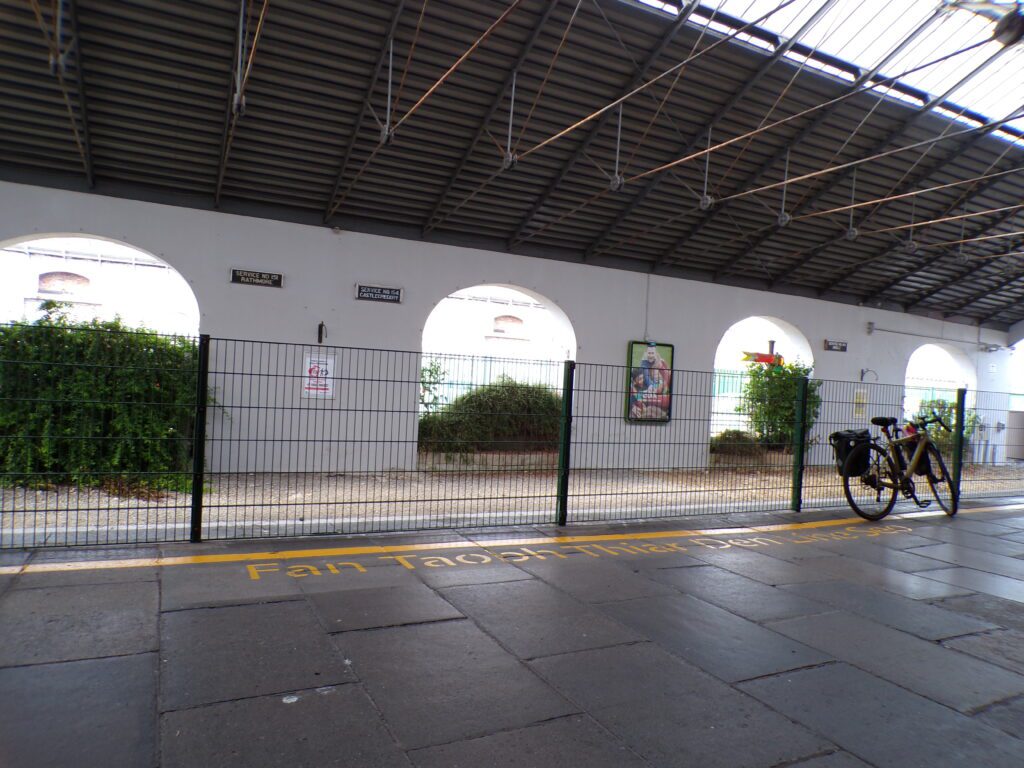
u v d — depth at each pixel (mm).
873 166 11758
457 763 2531
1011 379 19656
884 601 4836
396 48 8242
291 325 10422
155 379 7465
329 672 3260
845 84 9844
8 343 6031
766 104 10016
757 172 11289
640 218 12000
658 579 5125
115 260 18188
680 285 13805
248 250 10188
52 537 5559
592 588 4812
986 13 6309
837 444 8266
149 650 3416
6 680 3029
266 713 2844
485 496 7242
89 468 6660
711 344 14180
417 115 9188
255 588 4461
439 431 7242
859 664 3666
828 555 6168
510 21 8141
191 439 5719
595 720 2912
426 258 11406
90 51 7648
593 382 12641
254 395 10102
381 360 10977
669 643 3842
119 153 8992
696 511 7977
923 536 7242
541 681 3273
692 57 7258
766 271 14461
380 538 6000
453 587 4680
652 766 2576
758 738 2820
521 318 23422
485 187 10633
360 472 7461
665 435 9016
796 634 4086
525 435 7520
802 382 8531
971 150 11766
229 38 7730
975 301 17594
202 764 2451
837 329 15984
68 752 2488
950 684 3455
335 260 10742
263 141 9141
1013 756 2766
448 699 3043
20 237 8930
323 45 8047
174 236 9750
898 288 16359
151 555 5137
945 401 12336
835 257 14422
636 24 8477
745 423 8680
